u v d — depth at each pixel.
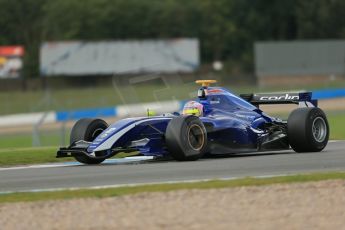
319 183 32.22
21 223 26.56
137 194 30.77
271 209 27.59
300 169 37.94
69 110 168.00
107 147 41.50
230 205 28.31
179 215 26.92
